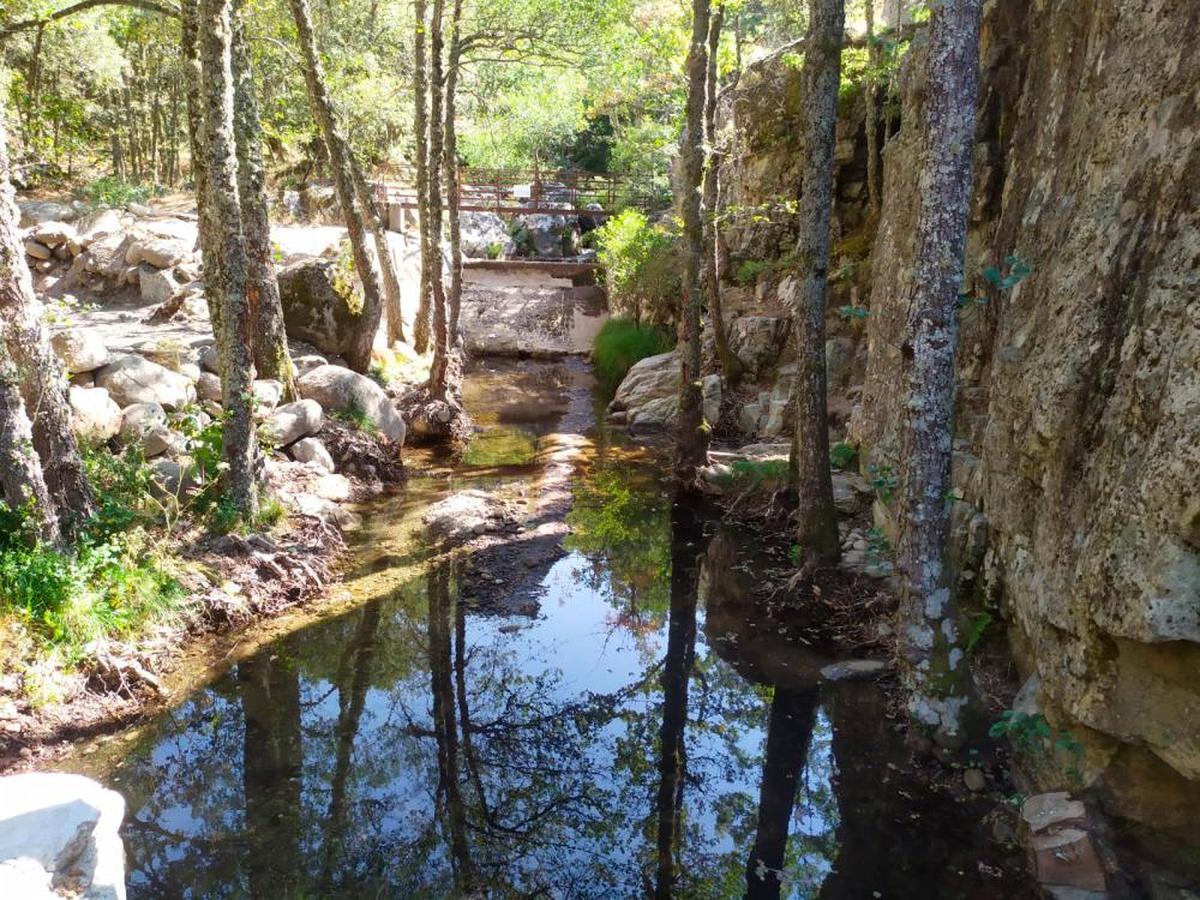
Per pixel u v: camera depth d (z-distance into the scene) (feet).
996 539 22.88
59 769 20.17
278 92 74.33
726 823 20.20
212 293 30.71
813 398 29.68
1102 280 17.65
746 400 53.21
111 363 34.30
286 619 28.22
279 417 37.81
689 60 39.34
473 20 56.75
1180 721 14.51
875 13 63.87
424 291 58.18
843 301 51.55
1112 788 16.55
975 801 19.38
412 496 40.63
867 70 49.29
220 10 26.99
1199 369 13.93
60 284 58.39
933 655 20.51
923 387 19.76
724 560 35.24
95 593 23.89
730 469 42.24
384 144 87.04
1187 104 16.08
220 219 28.45
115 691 22.81
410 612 29.68
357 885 17.66
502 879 18.19
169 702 23.26
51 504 23.73
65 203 72.90
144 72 82.02
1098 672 16.05
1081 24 21.76
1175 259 15.24
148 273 55.62
